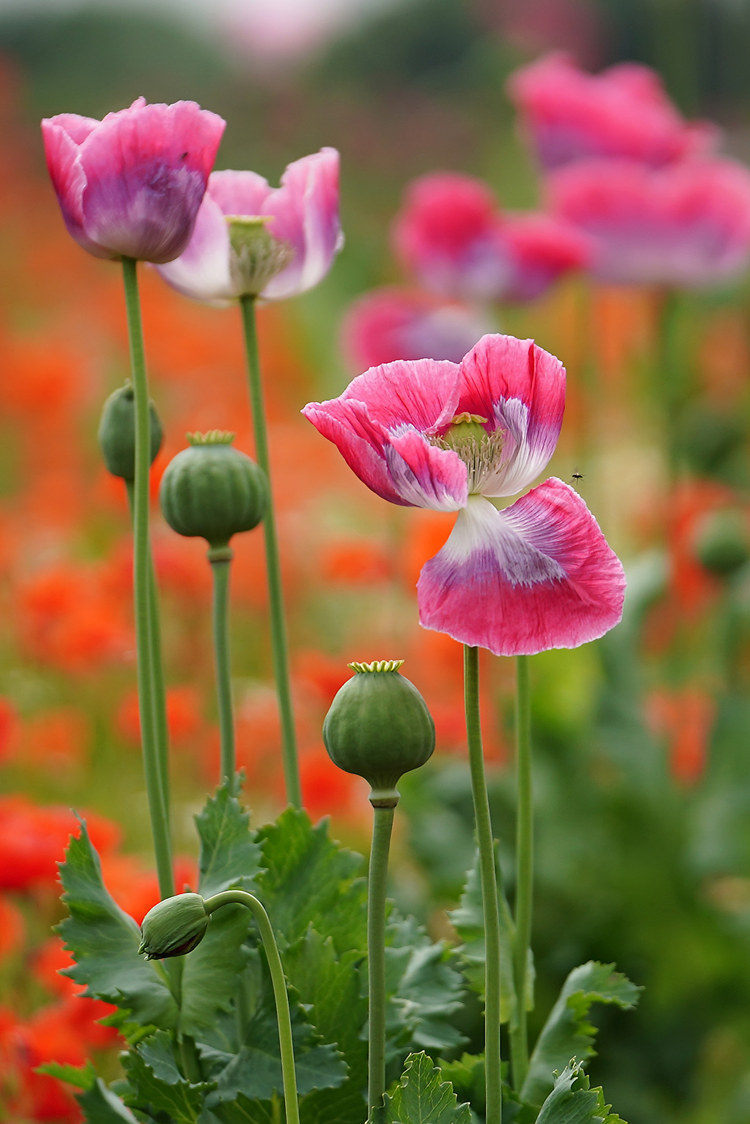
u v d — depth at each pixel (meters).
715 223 3.11
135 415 1.61
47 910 1.98
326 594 3.88
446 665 2.68
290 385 6.17
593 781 2.42
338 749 1.53
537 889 2.35
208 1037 1.63
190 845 2.63
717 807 2.47
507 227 3.25
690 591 3.09
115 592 3.08
